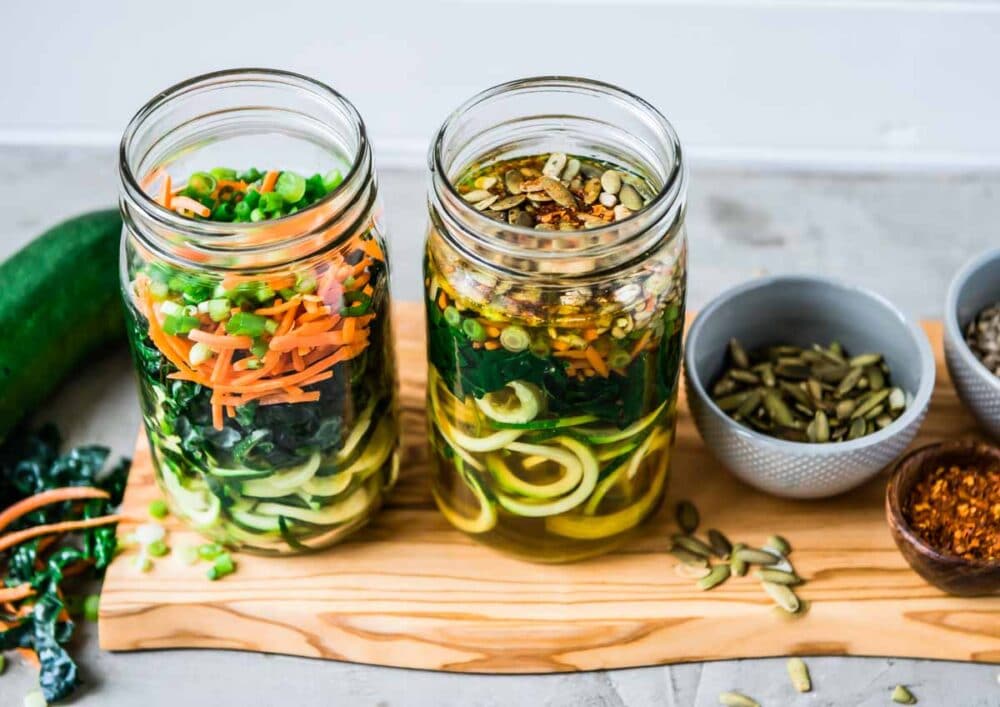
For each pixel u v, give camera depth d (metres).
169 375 0.95
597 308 0.90
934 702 1.07
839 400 1.13
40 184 1.56
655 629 1.07
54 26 1.54
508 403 0.95
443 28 1.54
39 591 1.11
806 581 1.09
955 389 1.16
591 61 1.57
